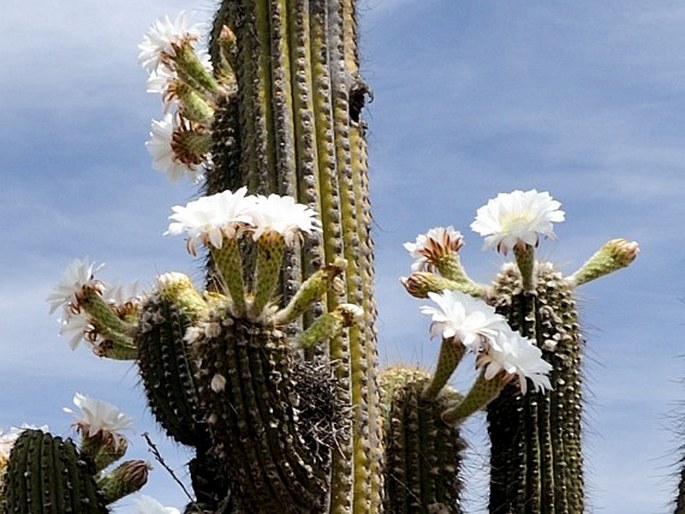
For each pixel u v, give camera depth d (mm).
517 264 4461
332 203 4164
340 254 4125
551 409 4477
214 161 4469
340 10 4469
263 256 3506
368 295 4168
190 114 4684
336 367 3939
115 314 4297
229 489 3918
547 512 4414
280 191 4152
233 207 3490
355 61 4492
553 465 4445
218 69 4840
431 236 4637
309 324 3963
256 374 3500
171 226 3492
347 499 3873
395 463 4266
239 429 3506
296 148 4203
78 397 4352
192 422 4125
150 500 3904
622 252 4598
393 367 4492
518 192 4430
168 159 4883
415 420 4305
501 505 4469
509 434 4500
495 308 4492
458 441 4359
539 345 4477
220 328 3500
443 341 4184
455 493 4316
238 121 4422
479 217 4457
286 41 4328
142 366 4188
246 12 4379
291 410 3568
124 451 4348
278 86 4262
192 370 4125
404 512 4230
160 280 4125
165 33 4707
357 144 4348
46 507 3988
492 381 4109
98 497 4109
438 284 4500
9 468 4082
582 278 4598
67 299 4281
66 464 4086
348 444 3889
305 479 3629
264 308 3555
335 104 4324
